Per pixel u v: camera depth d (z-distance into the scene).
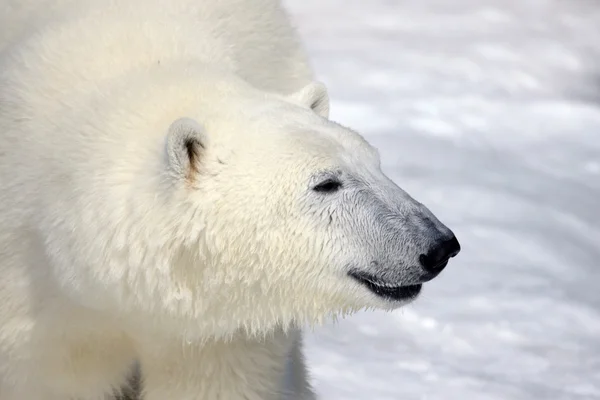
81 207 7.65
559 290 12.89
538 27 24.67
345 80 19.97
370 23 24.16
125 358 8.76
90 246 7.63
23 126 8.17
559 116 19.31
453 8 25.73
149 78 8.16
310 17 24.38
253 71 9.71
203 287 7.70
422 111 18.72
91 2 9.06
